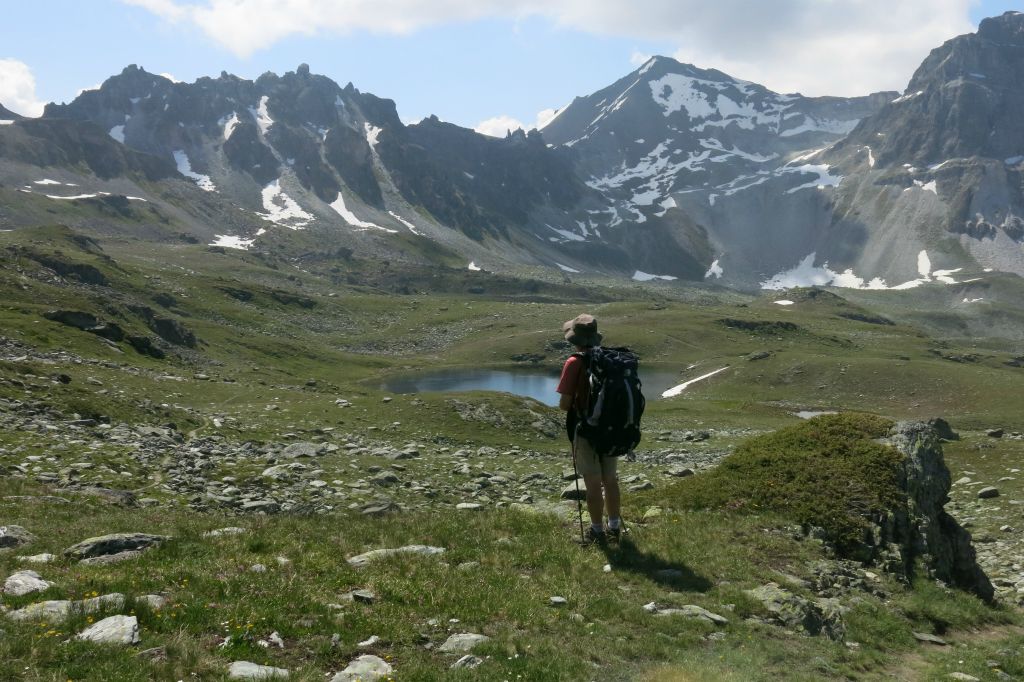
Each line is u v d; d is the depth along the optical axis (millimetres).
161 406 45188
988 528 30031
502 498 28891
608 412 12055
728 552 13719
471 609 9852
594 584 11531
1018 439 55812
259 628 8383
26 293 108625
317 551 12398
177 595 9141
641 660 9211
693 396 144625
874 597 13703
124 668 6984
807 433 19359
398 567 11672
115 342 88062
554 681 8117
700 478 18531
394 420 54125
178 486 24734
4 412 33469
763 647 10102
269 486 26656
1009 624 14797
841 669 10078
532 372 195000
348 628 8773
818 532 15641
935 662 11320
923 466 17984
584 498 19438
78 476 23781
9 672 6621
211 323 185000
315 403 58562
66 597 8922
